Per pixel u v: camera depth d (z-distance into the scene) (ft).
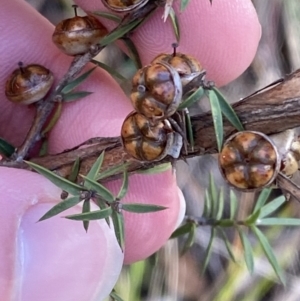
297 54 0.78
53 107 0.41
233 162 0.26
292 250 0.73
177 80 0.26
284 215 0.72
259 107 0.26
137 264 0.63
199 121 0.28
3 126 0.52
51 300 0.39
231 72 0.49
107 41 0.37
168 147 0.28
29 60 0.51
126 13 0.35
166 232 0.49
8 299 0.38
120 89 0.51
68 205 0.30
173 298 0.68
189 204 0.73
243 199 0.71
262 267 0.70
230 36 0.47
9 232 0.38
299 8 0.79
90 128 0.49
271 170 0.26
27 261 0.38
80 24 0.37
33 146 0.40
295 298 0.72
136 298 0.64
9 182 0.38
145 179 0.47
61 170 0.36
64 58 0.51
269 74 0.77
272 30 0.78
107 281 0.41
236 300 0.71
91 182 0.30
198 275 0.72
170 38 0.45
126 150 0.29
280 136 0.26
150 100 0.26
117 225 0.30
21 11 0.52
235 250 0.70
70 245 0.39
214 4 0.47
